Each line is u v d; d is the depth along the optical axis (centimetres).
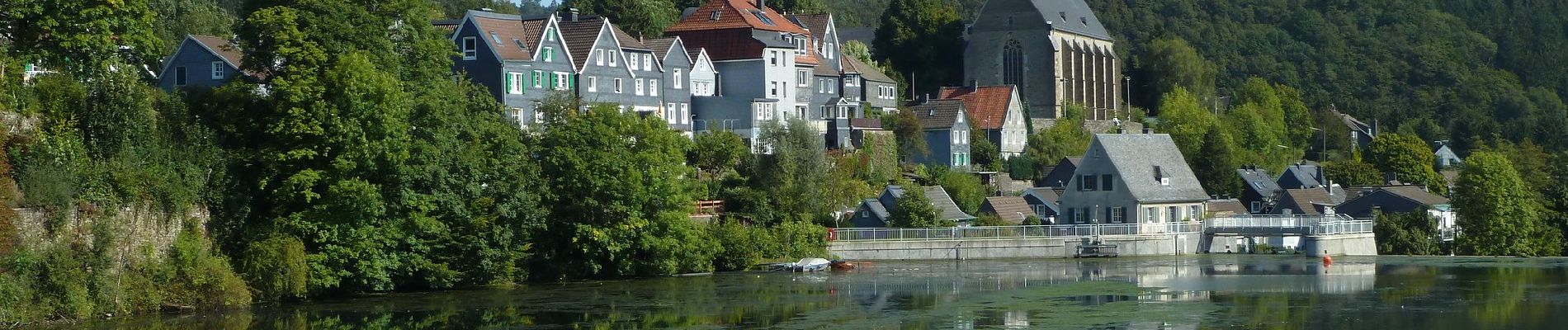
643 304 10194
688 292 11044
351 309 9756
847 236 14575
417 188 10656
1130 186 16975
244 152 10081
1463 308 9775
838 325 9044
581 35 17062
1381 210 19362
